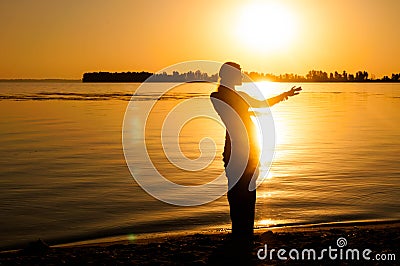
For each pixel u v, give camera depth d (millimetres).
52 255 7074
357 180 14398
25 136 27969
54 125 35531
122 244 7836
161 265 6512
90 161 18625
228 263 6570
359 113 48688
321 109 56688
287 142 24578
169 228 9773
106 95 101250
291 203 11570
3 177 15336
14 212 11086
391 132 29766
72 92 122062
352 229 8633
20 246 8758
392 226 9078
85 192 13133
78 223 10203
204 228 9742
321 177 14914
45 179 15016
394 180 14398
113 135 28578
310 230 8734
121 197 12531
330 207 11211
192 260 6703
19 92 122375
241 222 7477
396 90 152000
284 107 62000
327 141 25062
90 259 6820
